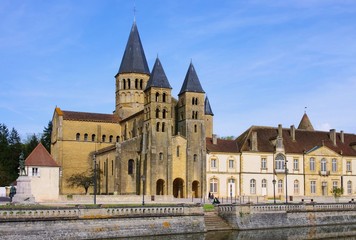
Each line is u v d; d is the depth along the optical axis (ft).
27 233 160.45
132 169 318.65
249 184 333.01
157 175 307.78
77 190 355.97
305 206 235.20
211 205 234.58
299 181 346.13
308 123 412.36
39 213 164.55
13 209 159.84
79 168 362.74
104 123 377.30
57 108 374.22
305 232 214.69
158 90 316.81
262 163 338.54
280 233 209.15
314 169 351.46
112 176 325.01
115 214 181.16
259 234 203.62
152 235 188.03
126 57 396.78
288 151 346.33
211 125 384.68
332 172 356.79
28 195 216.95
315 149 352.90
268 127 360.48
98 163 358.02
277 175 339.57
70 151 361.92
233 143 344.28
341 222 244.01
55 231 166.20
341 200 322.96
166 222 193.16
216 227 211.41
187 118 322.75
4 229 156.35
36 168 244.42
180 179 318.04
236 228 212.02
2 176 398.42
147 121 317.01
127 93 390.42
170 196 277.85
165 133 314.35
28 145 475.31
